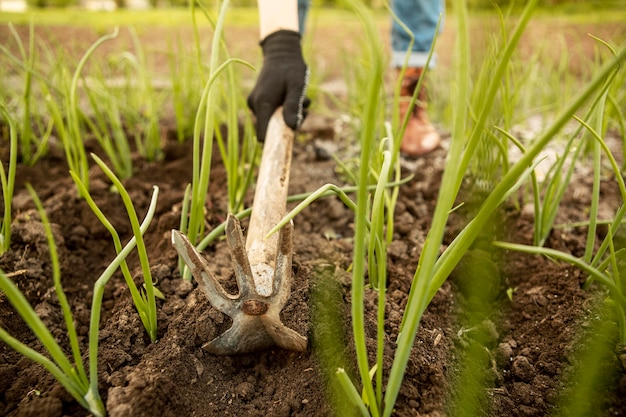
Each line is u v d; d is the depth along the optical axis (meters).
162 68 2.96
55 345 0.70
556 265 1.15
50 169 1.67
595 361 0.75
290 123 1.27
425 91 1.89
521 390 0.88
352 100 2.13
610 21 3.85
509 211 1.37
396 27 1.83
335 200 1.51
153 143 1.83
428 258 0.62
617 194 1.54
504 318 1.09
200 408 0.84
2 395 0.86
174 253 1.18
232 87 1.25
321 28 4.55
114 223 1.39
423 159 1.83
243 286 0.81
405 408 0.80
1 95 1.86
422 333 0.93
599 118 1.06
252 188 1.54
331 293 0.98
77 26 3.90
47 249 1.20
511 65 1.34
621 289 0.94
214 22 1.21
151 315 0.91
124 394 0.78
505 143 1.19
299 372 0.88
